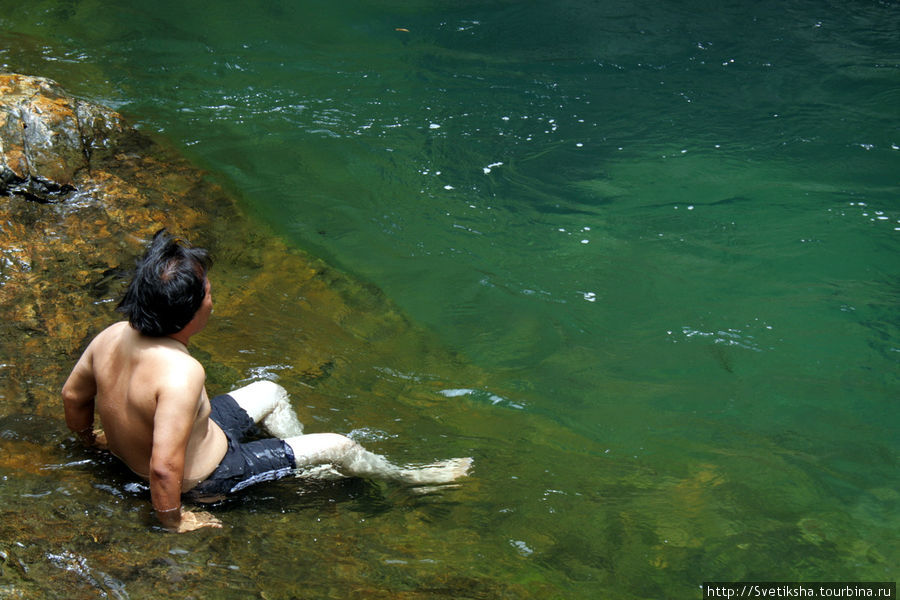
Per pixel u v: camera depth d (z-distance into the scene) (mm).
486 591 3021
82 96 8031
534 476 3965
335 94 8711
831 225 6715
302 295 5645
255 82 8836
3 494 3191
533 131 8180
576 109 8609
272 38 9898
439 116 8391
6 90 6445
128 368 3215
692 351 5285
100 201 6059
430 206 6969
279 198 6879
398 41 10094
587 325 5570
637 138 8078
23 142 6074
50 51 8953
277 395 3975
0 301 4734
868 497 3973
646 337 5438
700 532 3627
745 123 8352
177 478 3064
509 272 6164
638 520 3680
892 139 8023
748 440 4430
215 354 4668
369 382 4715
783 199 7086
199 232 6129
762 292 5914
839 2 11461
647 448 4328
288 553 3111
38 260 5230
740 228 6711
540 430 4426
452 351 5215
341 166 7441
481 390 4785
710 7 11328
